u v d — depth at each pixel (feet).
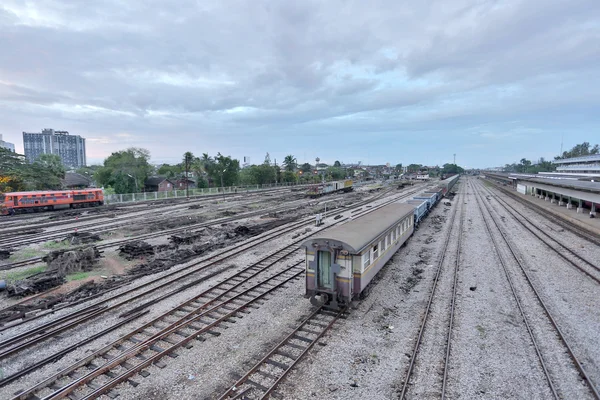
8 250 70.95
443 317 39.11
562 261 60.70
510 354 31.32
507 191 225.97
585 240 77.15
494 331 35.65
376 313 40.19
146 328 36.60
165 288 48.42
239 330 36.24
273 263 59.98
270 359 30.45
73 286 49.70
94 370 28.48
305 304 42.86
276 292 47.01
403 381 27.66
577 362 29.19
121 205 156.46
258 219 113.09
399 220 58.18
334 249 38.58
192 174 282.56
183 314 39.99
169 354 31.71
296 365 29.86
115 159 235.61
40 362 29.99
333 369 29.35
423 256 64.59
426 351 32.12
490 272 54.65
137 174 217.15
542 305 41.50
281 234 85.35
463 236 81.97
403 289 47.96
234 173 262.47
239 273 54.39
